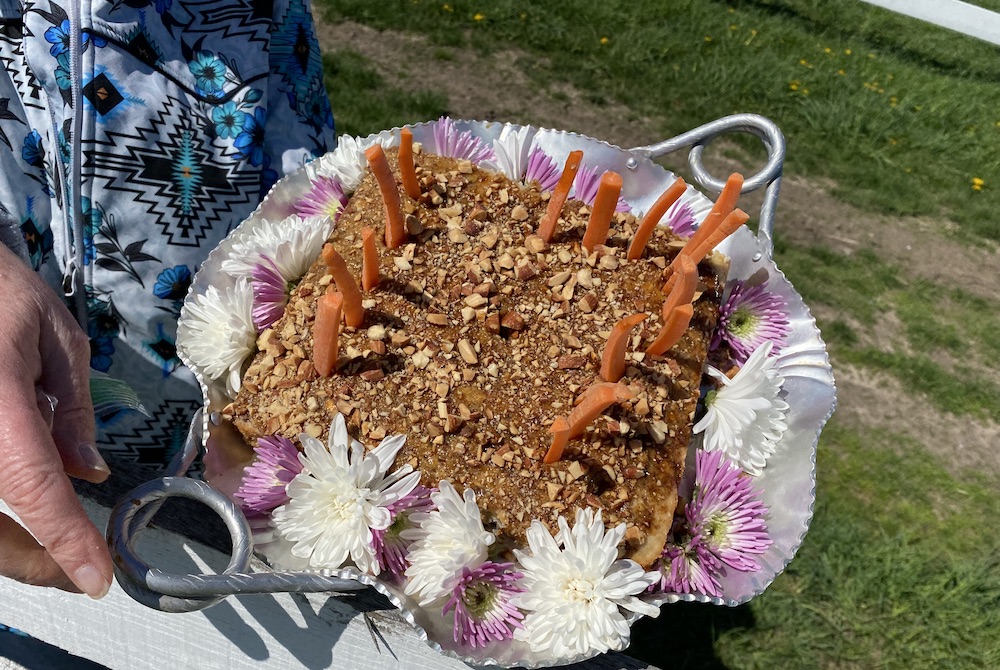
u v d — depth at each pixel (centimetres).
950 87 181
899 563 96
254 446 41
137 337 48
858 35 194
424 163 51
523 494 40
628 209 52
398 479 37
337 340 41
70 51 43
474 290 45
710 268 48
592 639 34
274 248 45
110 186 45
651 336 45
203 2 50
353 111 140
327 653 40
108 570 29
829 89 171
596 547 34
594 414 36
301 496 35
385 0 166
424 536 37
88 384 33
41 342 32
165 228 48
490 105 150
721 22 183
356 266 46
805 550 96
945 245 144
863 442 111
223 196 50
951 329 128
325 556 35
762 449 43
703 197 52
